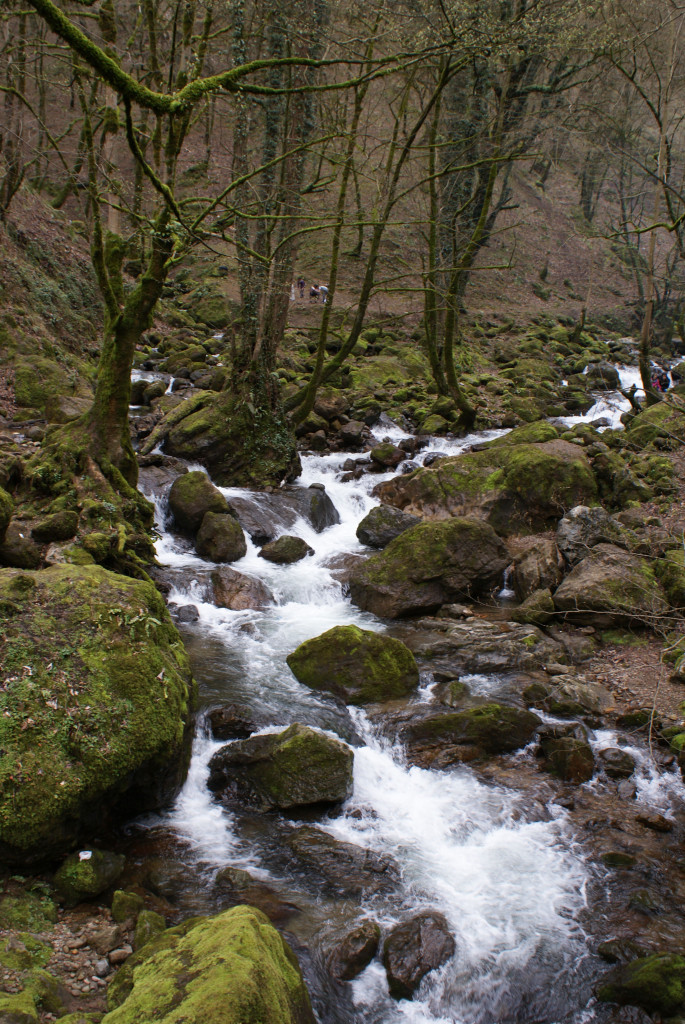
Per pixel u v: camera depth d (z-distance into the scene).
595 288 37.19
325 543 12.38
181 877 5.25
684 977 4.57
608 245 39.81
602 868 5.68
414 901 5.24
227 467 13.64
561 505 12.15
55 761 4.99
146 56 14.30
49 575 6.20
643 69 16.98
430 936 4.86
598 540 10.76
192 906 4.97
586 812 6.29
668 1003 4.50
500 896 5.35
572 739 6.89
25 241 18.98
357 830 5.96
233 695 7.48
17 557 7.79
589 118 21.72
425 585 10.08
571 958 4.88
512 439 14.71
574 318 33.34
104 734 5.23
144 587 6.53
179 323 23.98
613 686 8.24
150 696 5.63
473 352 26.05
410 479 13.41
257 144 23.77
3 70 12.71
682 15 15.11
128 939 4.59
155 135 10.59
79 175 13.75
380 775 6.64
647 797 6.55
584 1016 4.54
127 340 9.88
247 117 15.08
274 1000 3.62
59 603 5.86
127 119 5.21
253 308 14.09
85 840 5.30
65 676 5.36
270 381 14.19
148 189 17.42
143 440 14.05
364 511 13.64
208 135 20.27
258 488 13.51
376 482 14.50
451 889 5.39
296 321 27.08
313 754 6.16
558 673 8.36
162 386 17.05
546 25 13.62
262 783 6.16
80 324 19.42
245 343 14.16
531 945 4.95
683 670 8.17
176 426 13.95
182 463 13.09
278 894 5.17
